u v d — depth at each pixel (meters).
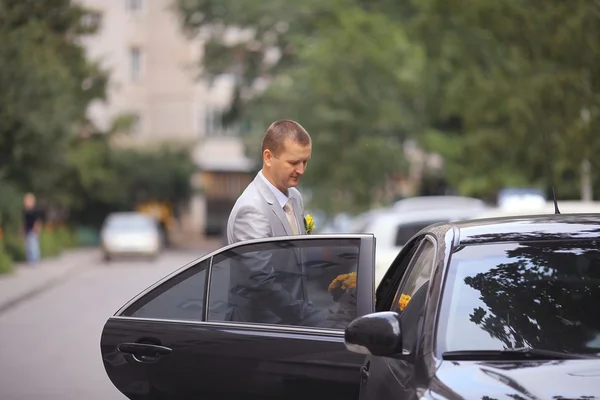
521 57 26.56
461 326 5.75
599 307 5.82
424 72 49.84
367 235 7.14
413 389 5.45
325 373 6.89
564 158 24.67
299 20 65.88
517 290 5.94
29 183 44.97
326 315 7.09
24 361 17.52
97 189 71.00
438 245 6.42
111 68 59.38
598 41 23.53
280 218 7.94
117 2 96.94
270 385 7.04
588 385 5.19
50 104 41.72
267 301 7.23
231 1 70.25
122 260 58.50
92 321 23.89
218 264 7.42
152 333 7.41
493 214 15.51
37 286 33.72
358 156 52.31
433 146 52.72
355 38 53.16
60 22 51.59
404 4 64.69
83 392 14.47
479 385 5.24
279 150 7.93
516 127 25.92
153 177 85.12
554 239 6.32
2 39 39.78
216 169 97.88
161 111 97.38
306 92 53.69
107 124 68.12
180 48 96.88
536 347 5.62
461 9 27.50
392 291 7.64
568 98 24.36
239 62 72.44
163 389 7.35
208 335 7.26
